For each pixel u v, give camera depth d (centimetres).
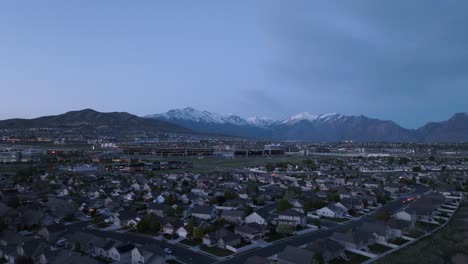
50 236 9181
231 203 13538
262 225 10156
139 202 14188
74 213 11775
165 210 11900
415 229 10562
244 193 15425
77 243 8588
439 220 12012
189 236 9544
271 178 19950
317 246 8269
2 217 10138
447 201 15212
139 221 10212
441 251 8988
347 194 15538
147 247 7931
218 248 8825
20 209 11438
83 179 18362
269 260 7419
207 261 7981
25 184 16200
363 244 9062
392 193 16800
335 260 8250
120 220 10806
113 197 14475
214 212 12044
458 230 10756
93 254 8356
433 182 19712
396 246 9256
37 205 12238
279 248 8950
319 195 15612
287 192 15538
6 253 8062
